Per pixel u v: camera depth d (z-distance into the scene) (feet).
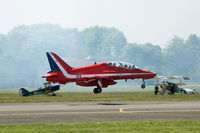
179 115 265.34
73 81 444.55
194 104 366.43
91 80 447.42
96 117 254.88
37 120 239.91
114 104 372.38
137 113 278.46
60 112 286.46
